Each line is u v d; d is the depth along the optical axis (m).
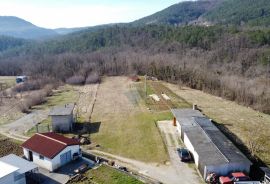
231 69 99.19
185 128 45.84
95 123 57.00
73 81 101.12
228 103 71.56
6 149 46.00
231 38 124.06
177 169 38.41
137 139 48.22
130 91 82.94
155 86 88.25
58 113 53.22
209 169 35.12
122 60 119.31
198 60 109.19
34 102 74.38
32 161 40.88
